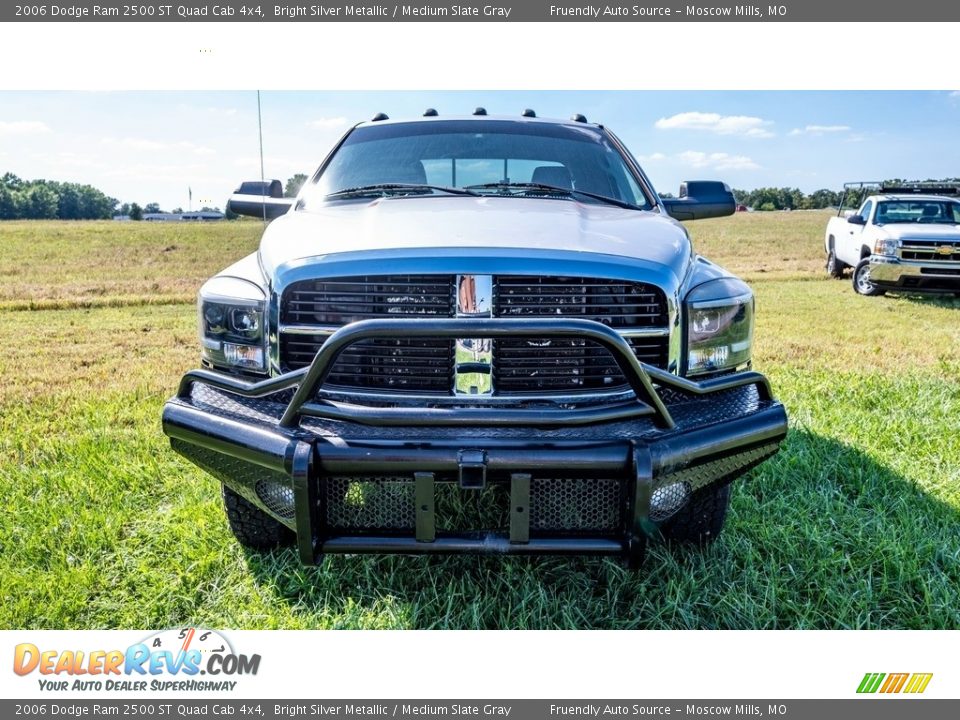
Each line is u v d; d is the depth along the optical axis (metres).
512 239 2.17
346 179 3.21
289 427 2.06
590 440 2.00
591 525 2.09
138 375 5.45
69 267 16.94
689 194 3.52
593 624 2.29
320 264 2.10
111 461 3.43
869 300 10.42
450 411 2.00
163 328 8.08
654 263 2.17
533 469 1.96
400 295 2.08
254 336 2.23
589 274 2.07
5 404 4.51
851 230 12.86
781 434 2.20
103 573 2.51
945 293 10.44
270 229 2.63
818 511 2.93
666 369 2.17
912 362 5.75
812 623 2.26
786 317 8.50
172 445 2.29
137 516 2.90
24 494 3.08
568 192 3.05
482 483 1.96
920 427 3.93
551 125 3.60
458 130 3.48
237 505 2.52
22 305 10.11
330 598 2.40
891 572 2.50
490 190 3.05
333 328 2.10
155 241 23.69
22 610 2.31
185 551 2.60
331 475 2.00
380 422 1.99
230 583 2.49
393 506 2.08
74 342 7.10
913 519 2.81
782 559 2.58
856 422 4.01
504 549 2.01
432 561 2.57
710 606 2.33
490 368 2.05
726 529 2.78
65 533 2.75
